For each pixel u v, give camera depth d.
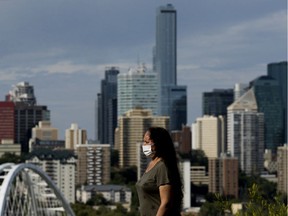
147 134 22.70
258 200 27.12
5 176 79.38
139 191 22.52
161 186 22.19
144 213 22.36
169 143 22.58
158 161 22.53
